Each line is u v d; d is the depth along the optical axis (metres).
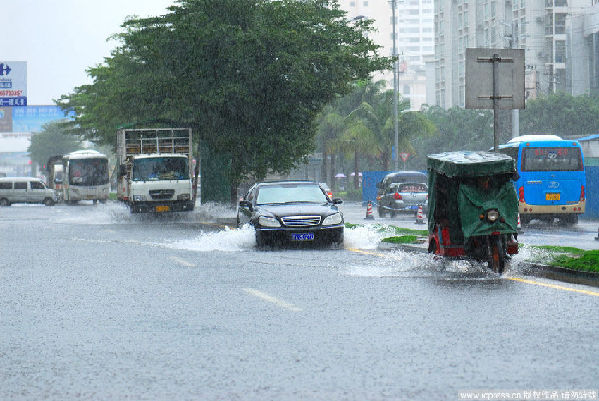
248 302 14.98
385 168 98.75
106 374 9.33
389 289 16.52
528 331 11.52
